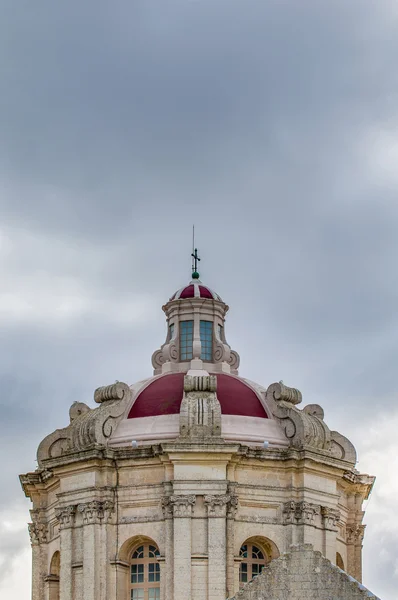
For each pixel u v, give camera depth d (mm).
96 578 60094
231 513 59750
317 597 47688
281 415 63656
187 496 59438
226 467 60188
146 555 61062
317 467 62375
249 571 61000
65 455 62375
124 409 64062
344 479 64750
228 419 63094
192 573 58594
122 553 60719
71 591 60812
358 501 66812
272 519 61188
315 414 66562
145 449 60938
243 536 60469
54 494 64562
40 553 65250
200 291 69438
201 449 59688
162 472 60906
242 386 65812
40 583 64938
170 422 62688
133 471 61406
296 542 60719
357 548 66188
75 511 61875
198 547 59031
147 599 60469
